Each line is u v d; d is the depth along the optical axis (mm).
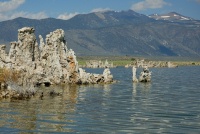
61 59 100938
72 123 41250
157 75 173750
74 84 100312
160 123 42875
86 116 46250
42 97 65812
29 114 46406
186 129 39750
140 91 85312
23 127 38375
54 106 54406
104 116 46719
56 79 98312
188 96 74938
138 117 46656
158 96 74250
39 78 93125
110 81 112250
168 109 54500
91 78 105625
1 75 71000
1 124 39594
